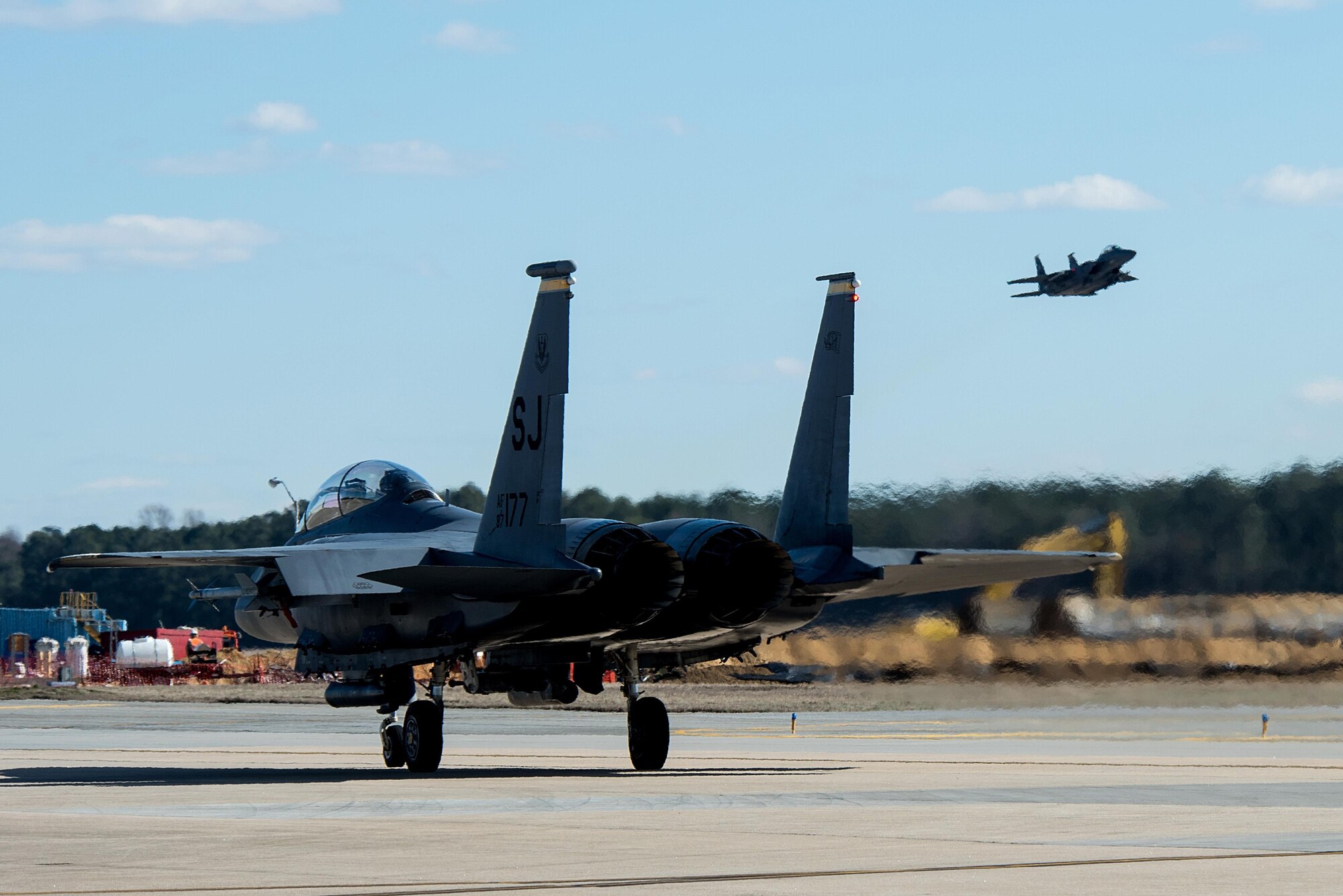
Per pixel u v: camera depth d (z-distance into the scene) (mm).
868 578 80375
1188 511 143250
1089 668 137875
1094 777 72312
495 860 40719
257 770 79625
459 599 77812
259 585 86062
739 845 43938
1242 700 136375
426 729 78312
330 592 79688
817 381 83625
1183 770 77312
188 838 45469
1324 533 140375
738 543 78688
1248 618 138250
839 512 81812
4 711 181375
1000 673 138750
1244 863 39969
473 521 85875
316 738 118188
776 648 144875
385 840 45031
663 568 75562
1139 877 37469
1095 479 145750
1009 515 146750
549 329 74000
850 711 162875
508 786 66750
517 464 74438
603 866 39531
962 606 141500
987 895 34500
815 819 51469
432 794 62000
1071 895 34469
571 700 82688
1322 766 81062
